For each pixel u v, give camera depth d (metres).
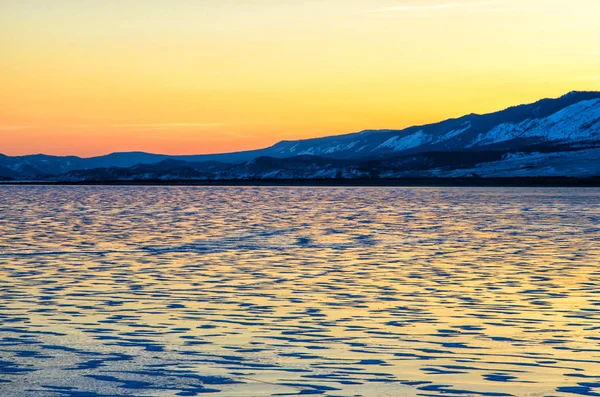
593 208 126.69
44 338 24.25
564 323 27.05
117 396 17.94
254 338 24.38
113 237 65.88
